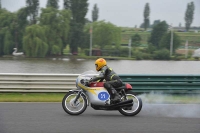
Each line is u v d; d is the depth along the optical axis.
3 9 93.06
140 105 17.25
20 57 86.50
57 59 86.38
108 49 100.44
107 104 16.98
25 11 93.06
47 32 91.88
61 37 94.94
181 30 111.75
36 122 15.37
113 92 16.92
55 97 24.23
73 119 16.20
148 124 15.34
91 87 17.19
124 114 17.22
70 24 99.62
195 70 53.66
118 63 75.00
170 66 63.00
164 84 26.14
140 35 112.75
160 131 13.99
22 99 22.70
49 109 19.02
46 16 93.25
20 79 25.69
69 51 97.44
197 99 24.69
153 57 92.31
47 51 89.75
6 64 68.19
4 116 16.73
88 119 16.27
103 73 17.03
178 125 15.22
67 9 104.88
